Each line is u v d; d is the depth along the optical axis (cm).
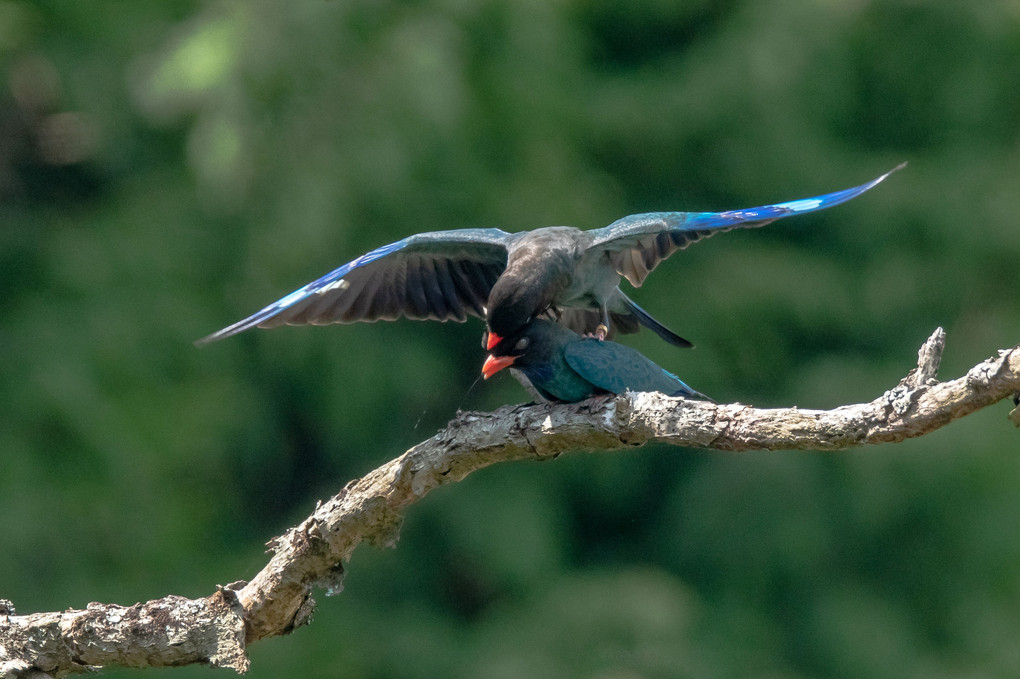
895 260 1781
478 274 800
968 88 1848
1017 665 1609
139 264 1612
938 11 1850
